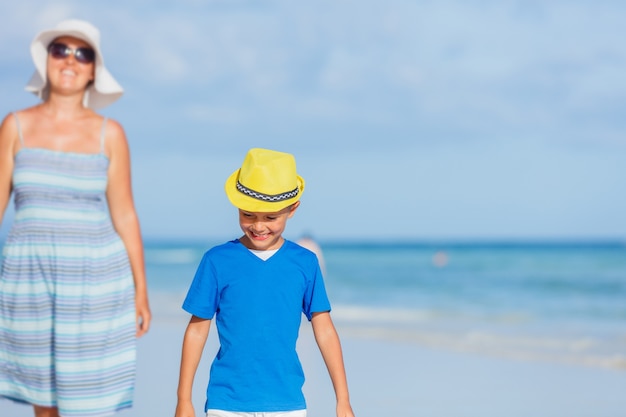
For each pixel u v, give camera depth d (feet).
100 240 14.42
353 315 67.51
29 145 14.28
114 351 14.47
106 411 14.37
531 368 37.04
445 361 39.24
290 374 14.66
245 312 14.52
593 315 67.97
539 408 28.30
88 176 14.40
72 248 14.14
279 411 14.43
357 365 38.09
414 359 39.86
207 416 14.56
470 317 66.28
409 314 67.92
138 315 14.99
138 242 15.07
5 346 14.46
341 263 182.19
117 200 14.97
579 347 44.96
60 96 14.57
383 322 61.36
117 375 14.47
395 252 253.65
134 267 14.97
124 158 14.92
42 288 14.14
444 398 29.84
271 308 14.57
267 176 14.23
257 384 14.42
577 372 36.11
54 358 14.26
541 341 47.70
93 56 14.71
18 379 14.49
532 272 133.49
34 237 14.12
